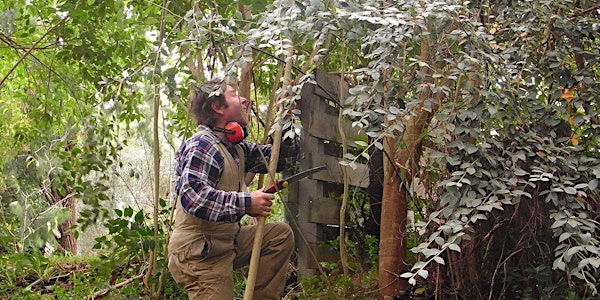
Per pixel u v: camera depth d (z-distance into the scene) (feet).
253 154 10.27
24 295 12.81
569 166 8.75
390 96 8.86
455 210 8.59
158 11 12.81
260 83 14.57
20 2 14.96
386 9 8.62
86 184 12.78
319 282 11.68
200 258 9.08
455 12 8.75
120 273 13.91
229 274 9.27
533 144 9.23
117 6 11.87
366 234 13.62
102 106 12.07
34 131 16.33
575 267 8.77
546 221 10.58
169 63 12.07
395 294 11.53
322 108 12.50
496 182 8.46
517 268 10.82
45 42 16.08
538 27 9.70
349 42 9.82
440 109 9.27
